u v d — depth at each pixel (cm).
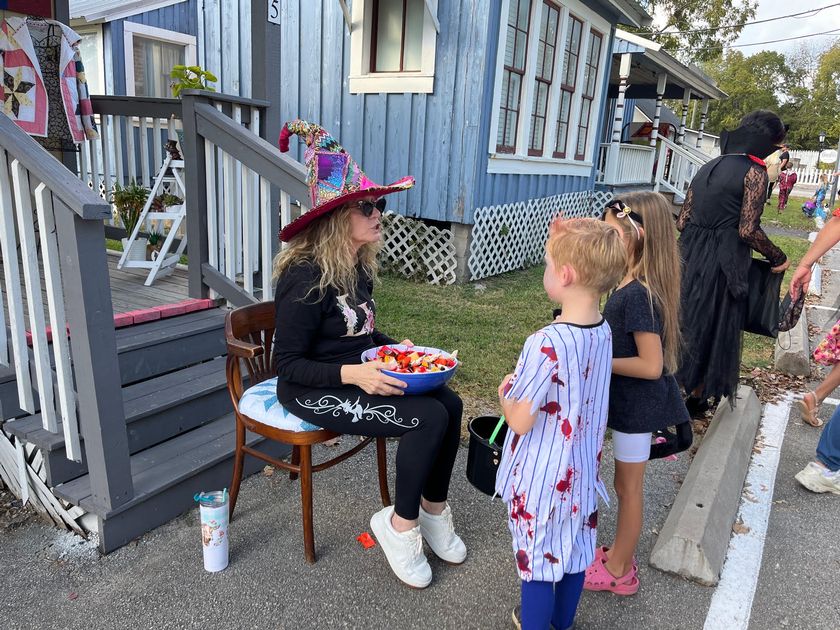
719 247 352
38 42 426
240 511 278
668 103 4062
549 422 179
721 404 392
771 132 341
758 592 241
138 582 230
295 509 282
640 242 207
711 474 294
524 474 184
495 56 698
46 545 250
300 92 822
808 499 312
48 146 456
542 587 188
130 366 304
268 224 360
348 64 771
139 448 284
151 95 944
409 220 773
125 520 247
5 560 240
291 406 231
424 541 259
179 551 248
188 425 307
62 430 254
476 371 458
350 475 313
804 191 2909
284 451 324
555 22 854
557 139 954
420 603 226
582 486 186
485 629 215
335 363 237
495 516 285
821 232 334
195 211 370
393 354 239
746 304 359
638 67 1349
